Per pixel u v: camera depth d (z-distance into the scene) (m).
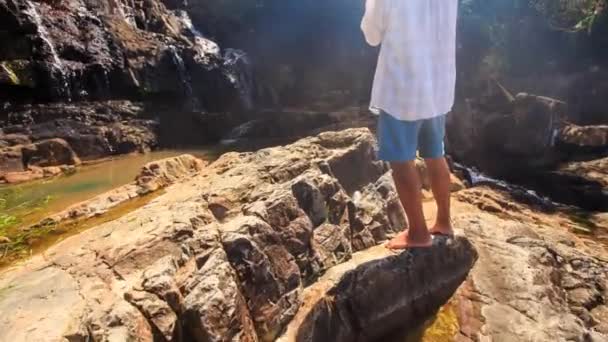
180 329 2.15
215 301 2.18
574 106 14.51
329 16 15.80
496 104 12.72
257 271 2.53
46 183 6.25
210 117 10.24
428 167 3.07
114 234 2.69
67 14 9.77
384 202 3.75
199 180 4.06
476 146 11.55
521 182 9.71
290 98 15.12
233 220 2.82
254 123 10.43
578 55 15.25
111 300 2.09
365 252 3.20
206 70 11.98
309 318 2.61
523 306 3.03
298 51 16.05
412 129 2.73
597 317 3.40
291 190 3.14
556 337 2.79
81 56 9.34
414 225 3.05
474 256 3.44
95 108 8.97
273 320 2.53
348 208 3.50
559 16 17.61
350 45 15.66
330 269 2.97
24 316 1.93
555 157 11.34
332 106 13.51
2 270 2.97
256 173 3.69
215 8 15.71
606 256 4.98
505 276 3.28
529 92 15.02
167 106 10.44
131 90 9.86
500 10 16.48
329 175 3.80
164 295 2.15
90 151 7.90
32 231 3.96
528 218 6.29
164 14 13.53
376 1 2.59
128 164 7.48
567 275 3.76
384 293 2.91
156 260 2.46
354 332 2.78
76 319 1.90
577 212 7.58
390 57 2.56
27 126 7.86
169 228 2.66
